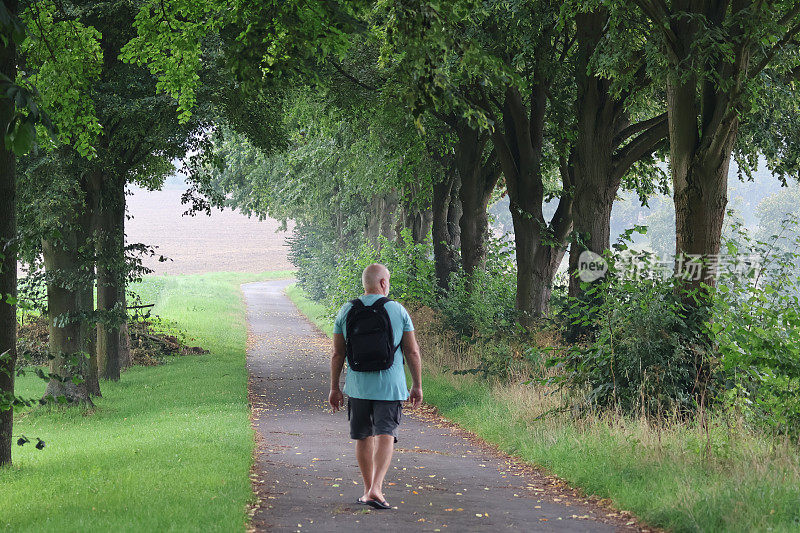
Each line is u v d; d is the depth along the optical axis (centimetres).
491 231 3544
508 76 892
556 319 2053
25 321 3281
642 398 1265
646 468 992
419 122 866
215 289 7825
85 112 1502
